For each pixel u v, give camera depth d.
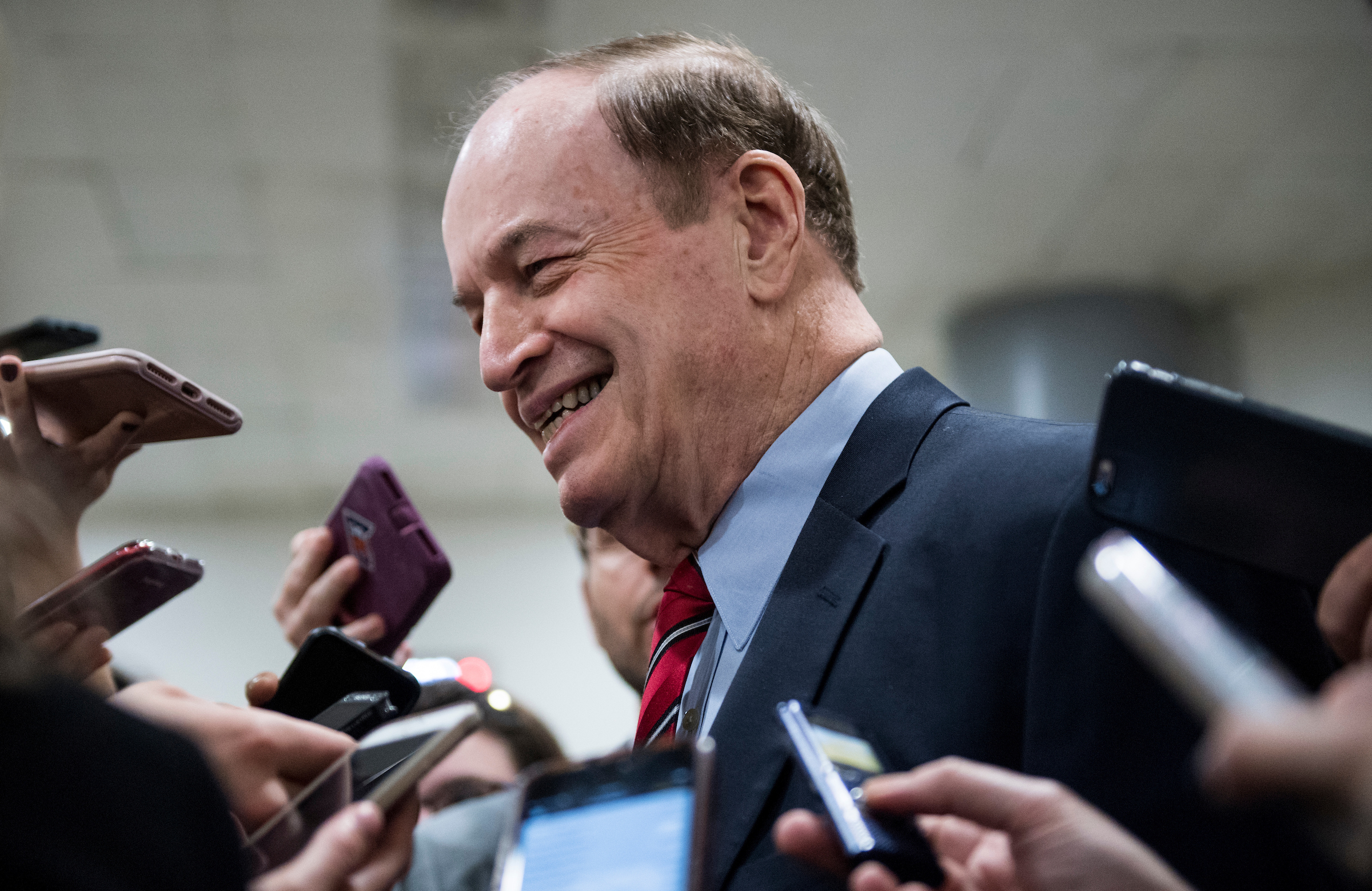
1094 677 0.75
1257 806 0.35
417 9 3.64
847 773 0.63
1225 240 5.44
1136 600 0.43
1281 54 4.25
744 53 1.27
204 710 0.70
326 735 0.71
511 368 1.11
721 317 1.08
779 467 1.06
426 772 0.67
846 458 1.01
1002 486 0.89
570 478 1.09
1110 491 0.68
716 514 1.10
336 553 1.43
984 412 1.02
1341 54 4.25
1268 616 0.77
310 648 0.94
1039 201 5.05
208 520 7.13
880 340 1.15
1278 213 5.25
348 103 4.04
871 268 5.50
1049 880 0.53
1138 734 0.73
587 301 1.08
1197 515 0.68
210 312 5.25
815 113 1.28
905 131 4.54
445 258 4.96
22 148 4.18
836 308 1.14
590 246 1.10
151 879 0.45
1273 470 0.67
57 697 0.47
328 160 4.32
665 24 3.81
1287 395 5.78
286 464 6.70
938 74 4.23
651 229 1.10
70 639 0.92
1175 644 0.41
